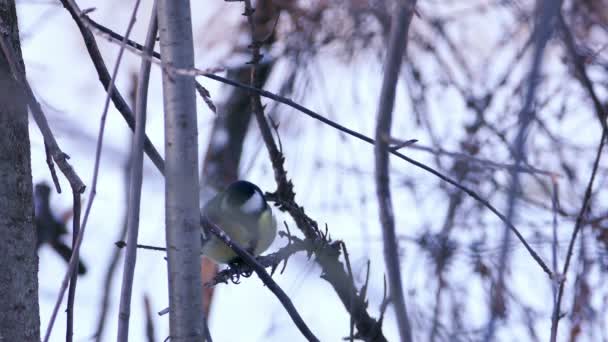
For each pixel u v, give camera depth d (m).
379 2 9.24
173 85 4.68
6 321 5.11
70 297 4.88
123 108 5.34
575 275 7.71
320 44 10.02
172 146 4.68
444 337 6.27
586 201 6.43
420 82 9.15
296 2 10.13
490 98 8.64
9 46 5.05
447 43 9.62
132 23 4.27
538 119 8.07
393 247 4.09
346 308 7.18
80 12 4.43
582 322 7.36
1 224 5.14
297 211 7.84
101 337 7.02
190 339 4.63
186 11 4.72
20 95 5.16
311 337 5.34
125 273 4.39
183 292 4.64
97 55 5.33
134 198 4.43
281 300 5.39
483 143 8.25
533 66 4.43
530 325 7.07
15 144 5.24
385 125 4.27
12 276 5.16
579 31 8.71
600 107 7.62
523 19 9.09
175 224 4.67
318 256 7.21
